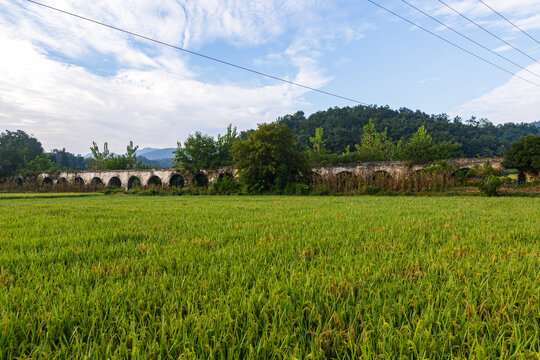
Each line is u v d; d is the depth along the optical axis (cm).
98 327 138
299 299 162
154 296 165
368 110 14662
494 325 133
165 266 235
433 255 265
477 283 186
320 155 4491
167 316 141
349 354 121
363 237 362
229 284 189
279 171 2808
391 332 127
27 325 132
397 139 11375
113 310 146
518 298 162
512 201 1202
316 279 189
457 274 207
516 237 366
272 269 222
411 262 232
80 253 278
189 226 471
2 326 126
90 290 176
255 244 328
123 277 211
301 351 117
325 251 290
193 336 126
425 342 117
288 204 1072
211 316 138
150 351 112
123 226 474
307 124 13712
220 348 118
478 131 14000
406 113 14825
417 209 798
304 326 140
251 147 2814
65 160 11631
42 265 239
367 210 771
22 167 6112
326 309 151
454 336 124
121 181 4319
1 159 5900
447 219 554
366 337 120
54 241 339
